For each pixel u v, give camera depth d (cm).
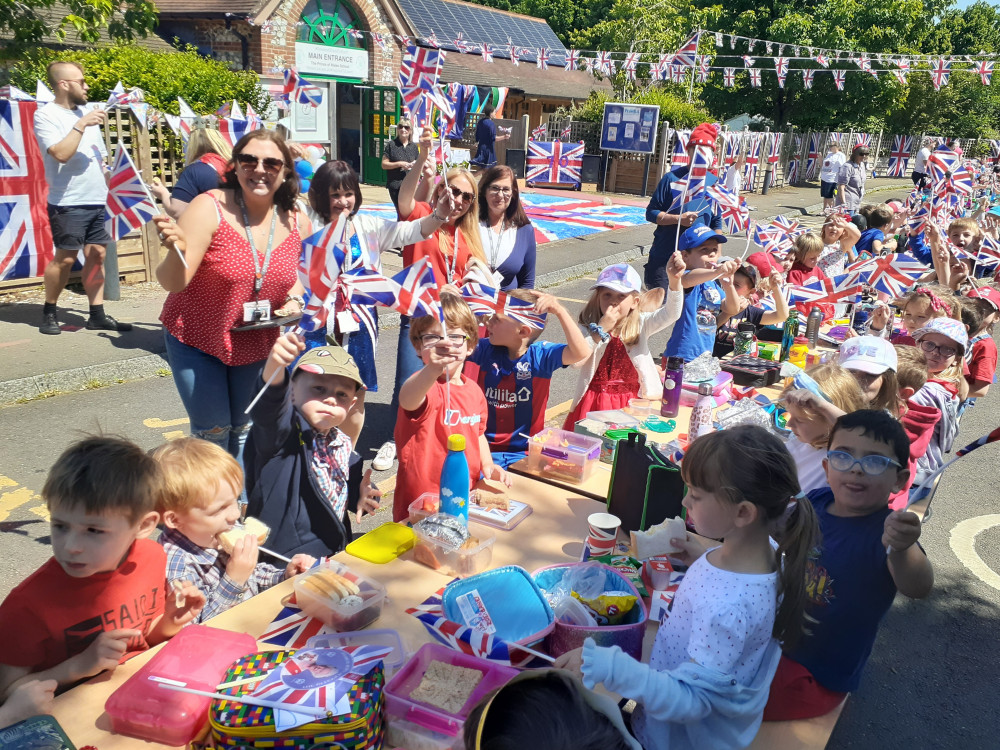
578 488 307
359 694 162
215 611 223
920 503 363
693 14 2966
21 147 644
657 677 159
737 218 567
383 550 245
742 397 426
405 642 205
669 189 681
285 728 154
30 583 192
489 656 193
